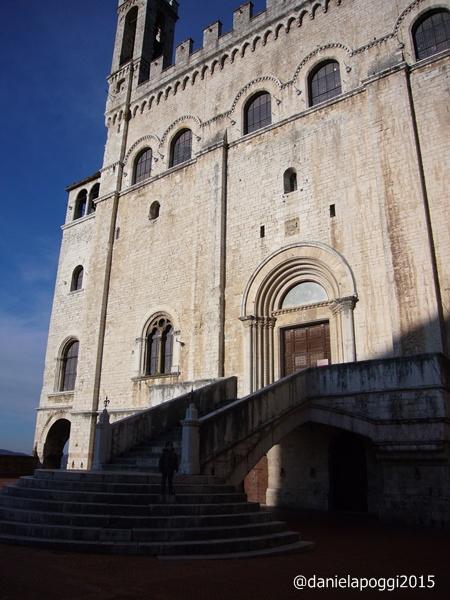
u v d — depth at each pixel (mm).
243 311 22828
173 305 25797
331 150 22438
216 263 24312
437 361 14617
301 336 21797
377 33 22562
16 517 10867
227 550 9906
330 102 23062
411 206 19047
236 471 13898
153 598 6719
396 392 15086
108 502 10906
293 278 22375
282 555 10141
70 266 34500
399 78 20875
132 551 9430
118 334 28047
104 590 7000
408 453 14703
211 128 27562
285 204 23188
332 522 16250
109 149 33438
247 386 21453
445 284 17797
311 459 19156
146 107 32312
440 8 21062
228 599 6766
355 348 19219
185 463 12766
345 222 20984
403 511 14680
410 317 18016
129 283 28609
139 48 34500
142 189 30281
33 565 8289
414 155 19531
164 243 27578
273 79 25828
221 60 28656
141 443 16312
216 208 25312
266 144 24859
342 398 16125
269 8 27250
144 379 25656
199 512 10953
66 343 32469
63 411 30438
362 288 19766
